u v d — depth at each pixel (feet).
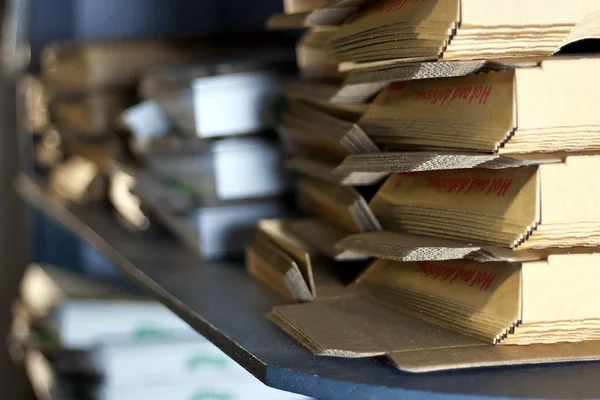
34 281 9.36
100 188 8.72
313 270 4.37
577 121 3.18
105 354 5.97
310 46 4.75
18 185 11.65
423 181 3.84
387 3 3.72
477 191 3.43
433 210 3.63
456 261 3.59
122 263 5.89
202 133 5.65
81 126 8.43
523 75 3.14
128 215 7.86
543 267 3.20
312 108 4.76
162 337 6.72
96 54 7.97
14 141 13.10
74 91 8.52
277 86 5.69
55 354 7.55
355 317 3.73
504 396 2.82
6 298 13.26
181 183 6.34
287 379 3.12
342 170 4.07
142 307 6.86
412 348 3.22
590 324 3.24
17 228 13.41
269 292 4.63
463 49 3.20
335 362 3.22
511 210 3.20
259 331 3.75
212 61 7.04
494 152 3.18
